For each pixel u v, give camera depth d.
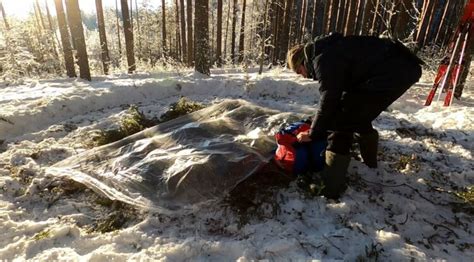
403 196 3.05
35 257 2.30
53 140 4.27
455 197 3.07
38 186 3.16
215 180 2.86
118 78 8.84
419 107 5.86
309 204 2.82
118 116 5.08
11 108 5.00
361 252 2.31
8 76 12.63
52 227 2.60
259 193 2.95
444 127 4.74
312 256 2.26
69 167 3.27
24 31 25.72
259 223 2.64
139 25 29.23
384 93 2.69
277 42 16.19
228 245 2.37
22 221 2.72
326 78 2.55
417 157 3.80
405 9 6.86
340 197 2.93
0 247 2.40
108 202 2.93
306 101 6.23
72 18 8.19
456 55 5.71
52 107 5.12
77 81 8.41
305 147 3.14
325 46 2.63
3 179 3.25
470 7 5.48
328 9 15.82
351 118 2.82
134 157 3.21
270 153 3.27
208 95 6.53
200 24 8.11
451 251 2.41
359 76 2.67
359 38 2.71
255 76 7.85
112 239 2.47
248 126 3.93
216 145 3.24
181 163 2.96
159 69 10.73
